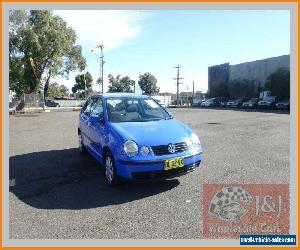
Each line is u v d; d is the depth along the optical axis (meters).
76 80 75.88
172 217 4.13
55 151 8.59
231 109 34.09
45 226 3.95
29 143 10.05
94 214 4.27
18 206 4.60
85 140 7.41
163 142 4.98
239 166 6.57
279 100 34.84
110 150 5.25
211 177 5.79
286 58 39.50
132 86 88.94
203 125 14.82
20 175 6.21
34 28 39.91
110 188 5.31
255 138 10.45
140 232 3.75
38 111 34.03
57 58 41.53
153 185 5.40
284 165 6.61
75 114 27.28
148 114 6.32
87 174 6.19
